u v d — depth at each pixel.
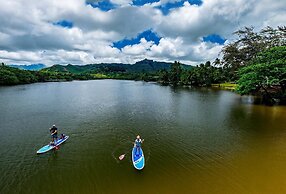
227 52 106.38
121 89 111.19
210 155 23.42
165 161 22.23
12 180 18.77
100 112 47.75
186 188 17.14
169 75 168.50
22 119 40.62
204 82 129.88
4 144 27.31
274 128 33.00
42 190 17.23
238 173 19.34
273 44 77.12
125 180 18.56
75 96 77.56
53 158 23.22
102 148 26.05
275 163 21.25
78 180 18.66
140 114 45.41
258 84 51.91
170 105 56.88
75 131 33.06
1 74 123.31
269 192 16.36
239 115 42.41
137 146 24.03
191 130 32.97
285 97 54.41
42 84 146.50
